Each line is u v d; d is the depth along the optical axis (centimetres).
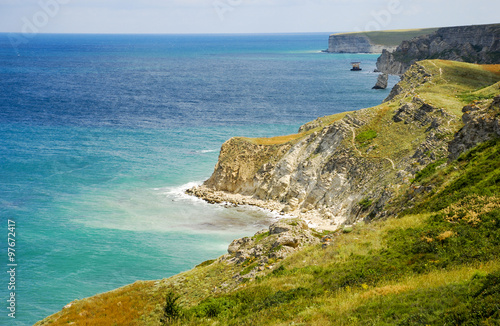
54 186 8519
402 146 6988
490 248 2289
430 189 4016
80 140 12125
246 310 2603
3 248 5900
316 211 7362
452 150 4631
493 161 3503
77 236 6369
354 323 1864
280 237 3847
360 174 7075
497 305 1573
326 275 2711
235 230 6762
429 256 2484
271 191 8038
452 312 1670
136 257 5772
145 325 3078
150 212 7412
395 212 4319
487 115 4247
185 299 3422
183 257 5800
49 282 5091
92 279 5209
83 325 3177
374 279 2430
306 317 2097
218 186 8488
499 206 2719
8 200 7731
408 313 1788
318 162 7869
